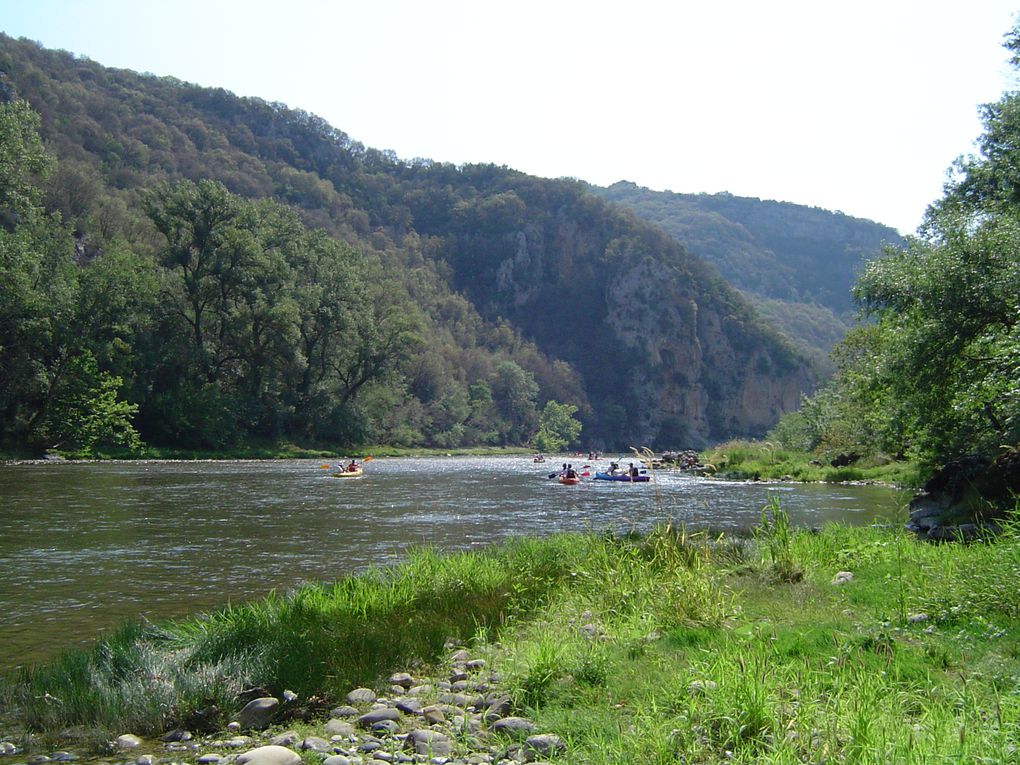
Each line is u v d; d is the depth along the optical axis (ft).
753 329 620.08
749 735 14.83
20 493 84.99
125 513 67.46
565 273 627.05
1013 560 25.75
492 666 22.34
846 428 140.15
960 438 64.44
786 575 32.86
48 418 156.87
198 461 174.09
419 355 347.15
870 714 14.69
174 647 24.82
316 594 31.48
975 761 12.48
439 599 30.81
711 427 584.40
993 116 80.69
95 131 404.36
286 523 62.54
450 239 618.03
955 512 46.65
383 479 129.49
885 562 34.19
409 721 18.65
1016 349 49.93
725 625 23.86
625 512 75.20
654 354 576.20
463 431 347.15
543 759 15.42
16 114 126.11
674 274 609.01
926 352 60.54
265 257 209.97
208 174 478.59
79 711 19.40
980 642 20.79
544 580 34.55
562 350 588.09
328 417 240.32
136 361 183.83
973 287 57.26
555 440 394.93
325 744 17.13
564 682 19.54
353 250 278.46
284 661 21.91
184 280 202.90
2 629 28.91
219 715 19.49
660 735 14.88
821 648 20.45
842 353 145.48
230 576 39.42
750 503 83.05
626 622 25.27
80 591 35.70
